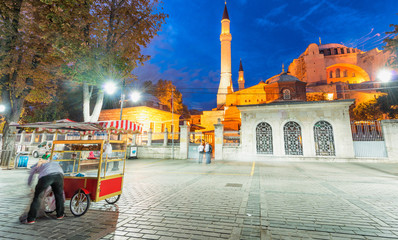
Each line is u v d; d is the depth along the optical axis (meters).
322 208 4.73
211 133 26.84
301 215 4.26
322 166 13.44
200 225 3.73
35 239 3.14
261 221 3.92
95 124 6.85
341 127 16.34
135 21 12.44
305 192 6.32
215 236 3.26
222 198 5.65
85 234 3.34
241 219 4.04
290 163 15.31
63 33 9.95
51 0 8.89
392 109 29.19
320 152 16.62
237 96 52.50
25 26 11.84
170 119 34.09
